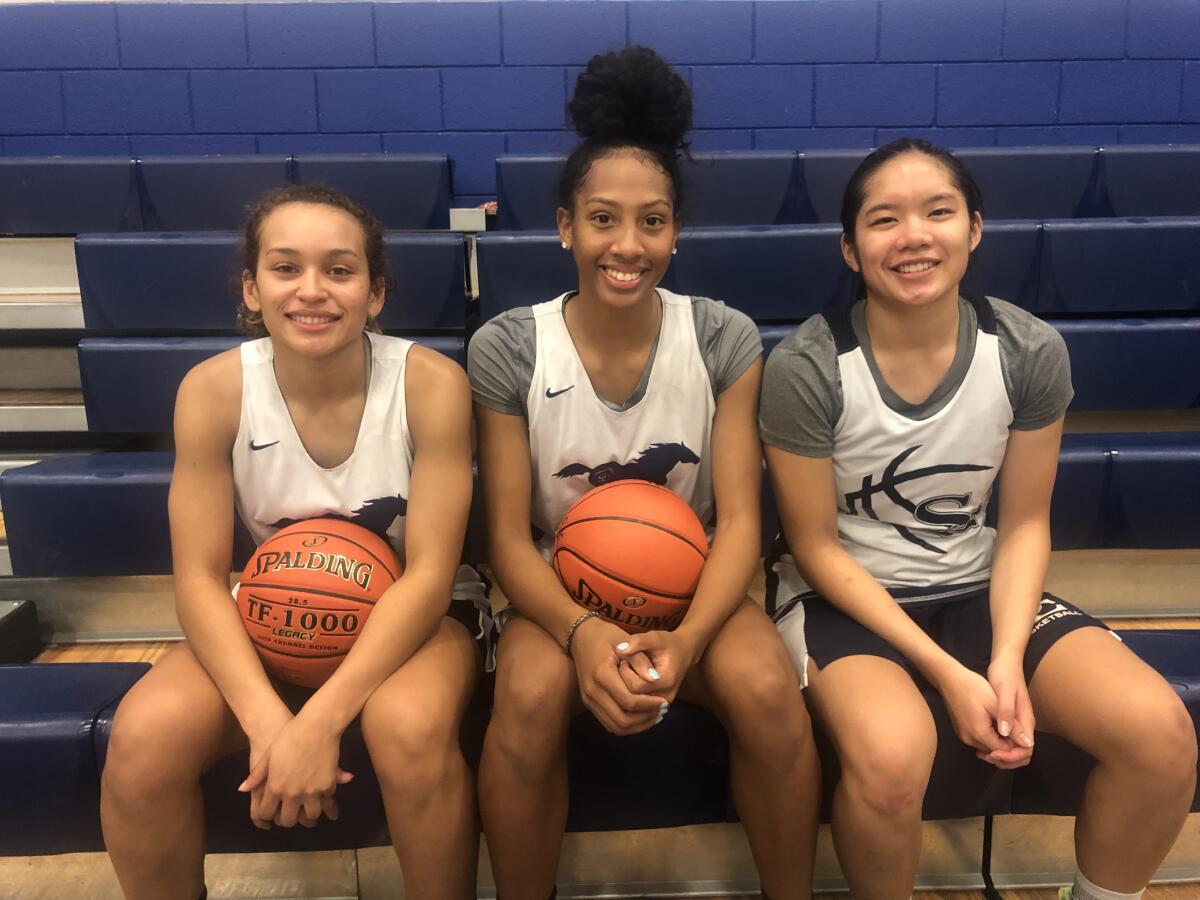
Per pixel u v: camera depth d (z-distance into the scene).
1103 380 1.67
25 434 1.88
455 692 0.94
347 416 1.03
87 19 2.50
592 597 0.99
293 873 1.11
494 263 1.76
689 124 1.07
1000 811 1.07
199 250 1.75
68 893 1.08
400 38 2.53
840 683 0.96
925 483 1.07
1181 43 2.55
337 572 0.95
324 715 0.88
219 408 1.02
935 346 1.04
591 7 2.52
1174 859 1.12
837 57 2.56
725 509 1.08
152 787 0.87
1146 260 1.77
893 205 0.99
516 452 1.10
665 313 1.11
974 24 2.54
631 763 1.07
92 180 2.17
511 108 2.58
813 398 1.05
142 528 1.46
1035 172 2.19
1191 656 1.12
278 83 2.55
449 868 0.92
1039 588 1.05
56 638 1.56
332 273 0.96
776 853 0.98
